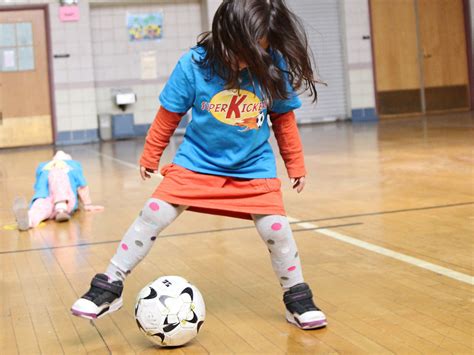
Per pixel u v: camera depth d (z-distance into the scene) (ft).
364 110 46.83
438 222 13.11
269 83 7.21
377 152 26.30
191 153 7.64
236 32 7.00
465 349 6.76
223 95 7.41
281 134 7.95
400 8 47.06
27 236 14.11
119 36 44.11
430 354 6.67
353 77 46.60
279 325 7.84
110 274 7.52
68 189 15.88
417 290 8.87
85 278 10.43
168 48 44.68
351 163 23.57
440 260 10.34
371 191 17.44
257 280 9.84
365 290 9.00
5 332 8.02
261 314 8.27
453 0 47.91
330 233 12.75
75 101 42.86
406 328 7.47
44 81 42.52
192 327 7.20
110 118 43.45
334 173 21.39
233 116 7.43
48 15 42.19
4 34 41.96
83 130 43.06
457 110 48.47
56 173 16.03
